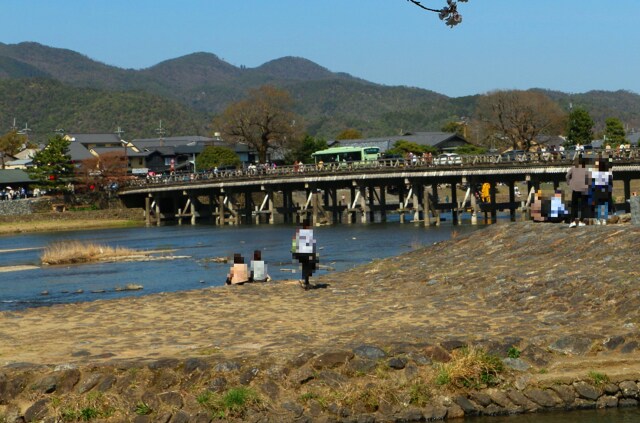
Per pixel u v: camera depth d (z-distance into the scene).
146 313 21.58
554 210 27.44
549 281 19.69
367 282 25.28
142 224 101.19
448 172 74.69
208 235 75.50
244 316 20.19
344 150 116.06
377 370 14.52
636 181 103.44
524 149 124.31
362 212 83.56
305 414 13.70
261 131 129.38
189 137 177.00
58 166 108.75
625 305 16.92
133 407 13.77
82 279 43.06
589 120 127.81
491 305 19.42
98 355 15.62
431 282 23.30
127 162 125.12
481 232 28.11
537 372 14.62
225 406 13.60
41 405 13.79
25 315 22.38
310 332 17.38
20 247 69.88
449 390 14.28
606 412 14.09
